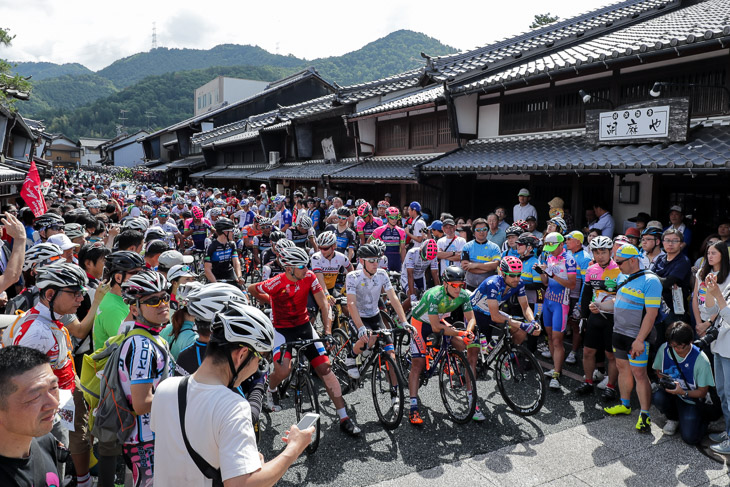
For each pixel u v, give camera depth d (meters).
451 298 4.96
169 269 4.31
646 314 4.72
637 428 4.77
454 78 11.14
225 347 2.06
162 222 10.53
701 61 7.58
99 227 6.70
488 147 11.02
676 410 4.66
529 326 5.26
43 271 3.22
